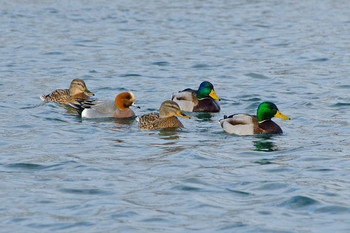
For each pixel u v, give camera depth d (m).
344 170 13.85
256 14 45.81
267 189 12.65
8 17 43.47
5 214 11.39
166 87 24.55
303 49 32.50
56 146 16.06
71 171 13.90
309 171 13.82
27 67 28.16
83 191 12.55
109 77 26.33
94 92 23.72
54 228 10.80
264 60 29.78
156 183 13.05
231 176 13.52
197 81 25.61
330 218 11.18
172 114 18.41
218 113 20.81
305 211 11.50
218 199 12.12
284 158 14.93
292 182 13.05
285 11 47.38
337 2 52.34
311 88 23.78
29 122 18.78
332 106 20.81
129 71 27.45
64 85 24.89
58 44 34.00
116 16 44.66
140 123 18.56
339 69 27.39
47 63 29.16
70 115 20.06
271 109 17.47
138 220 11.10
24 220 11.12
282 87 24.09
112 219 11.13
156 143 16.50
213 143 16.53
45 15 44.81
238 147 16.08
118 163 14.52
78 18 43.59
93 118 19.67
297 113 20.00
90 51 32.22
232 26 40.47
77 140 16.77
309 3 51.94
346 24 40.81
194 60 29.89
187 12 46.75
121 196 12.27
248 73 26.92
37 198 12.17
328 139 16.69
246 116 17.78
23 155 15.16
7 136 17.05
